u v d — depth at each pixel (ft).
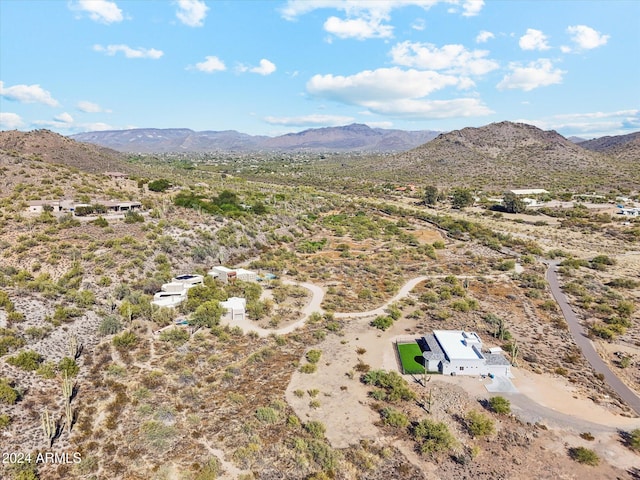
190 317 171.83
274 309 190.08
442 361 140.05
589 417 117.70
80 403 110.42
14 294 155.22
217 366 138.51
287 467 94.79
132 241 231.30
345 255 292.40
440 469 97.30
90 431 100.37
